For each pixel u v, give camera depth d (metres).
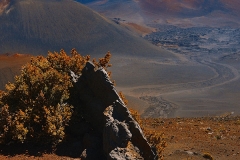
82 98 11.77
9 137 10.31
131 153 8.72
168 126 19.27
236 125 20.31
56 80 11.88
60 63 13.29
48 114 10.71
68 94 11.66
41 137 10.38
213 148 14.86
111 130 9.06
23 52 123.75
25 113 10.72
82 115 11.55
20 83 11.80
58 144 10.48
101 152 9.73
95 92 11.55
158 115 51.62
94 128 11.33
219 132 17.97
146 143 9.32
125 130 9.00
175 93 73.50
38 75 11.77
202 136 16.94
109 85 11.13
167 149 14.13
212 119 22.98
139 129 9.43
